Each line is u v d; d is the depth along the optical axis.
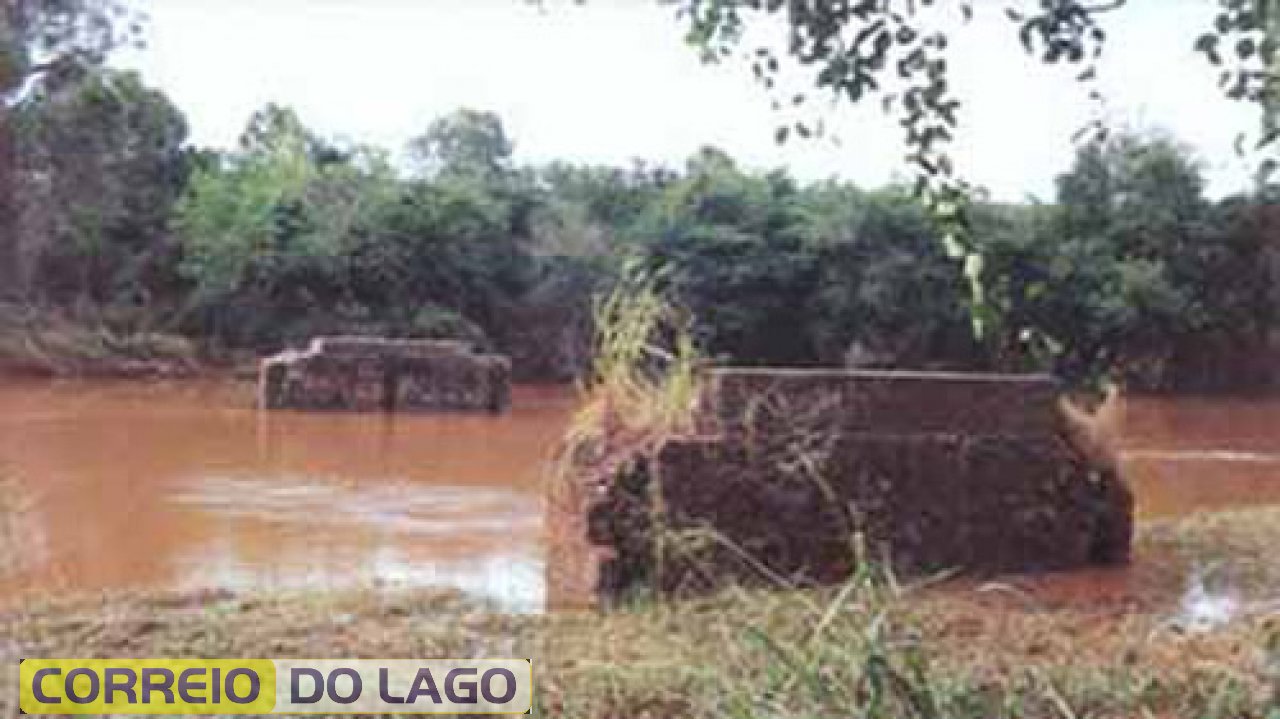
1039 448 7.93
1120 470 8.62
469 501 10.09
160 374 22.94
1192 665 4.43
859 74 3.56
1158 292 24.23
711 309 26.41
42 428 14.50
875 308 26.16
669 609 5.98
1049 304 11.09
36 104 24.61
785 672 3.32
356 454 13.20
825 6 3.55
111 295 25.81
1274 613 5.91
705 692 3.79
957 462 7.71
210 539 8.30
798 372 7.56
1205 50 3.12
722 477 7.00
